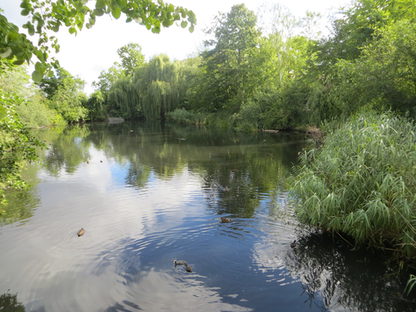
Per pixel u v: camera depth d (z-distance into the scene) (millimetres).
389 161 6121
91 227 7082
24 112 31734
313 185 6469
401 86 12977
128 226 7098
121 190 10289
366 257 5566
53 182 11500
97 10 2363
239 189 10125
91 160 16375
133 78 58312
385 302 4359
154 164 15016
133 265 5316
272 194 9445
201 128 36625
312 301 4359
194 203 8742
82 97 55938
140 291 4582
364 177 6270
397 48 12445
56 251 5895
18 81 16234
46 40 2350
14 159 7258
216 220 7375
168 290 4605
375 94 13156
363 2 21297
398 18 18141
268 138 24297
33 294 4531
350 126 8258
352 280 4875
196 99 44156
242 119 32219
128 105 57969
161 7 2562
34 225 7250
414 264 5293
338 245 6027
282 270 5148
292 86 27891
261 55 34688
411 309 4211
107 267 5273
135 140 25734
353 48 21234
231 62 37000
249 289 4629
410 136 6715
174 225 7102
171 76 51281
